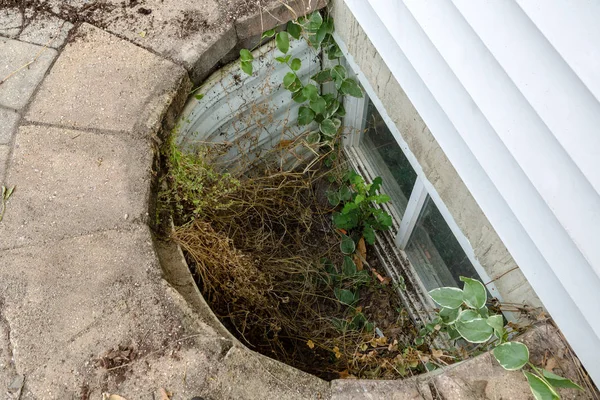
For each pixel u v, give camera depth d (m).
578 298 1.41
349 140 3.33
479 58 1.38
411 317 2.99
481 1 1.27
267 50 2.55
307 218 3.16
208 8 2.37
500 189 1.53
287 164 3.29
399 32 1.74
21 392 1.70
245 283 2.25
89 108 2.17
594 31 1.01
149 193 2.02
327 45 2.69
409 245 3.13
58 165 2.05
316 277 3.04
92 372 1.72
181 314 1.80
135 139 2.11
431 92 1.69
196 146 2.53
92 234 1.92
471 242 2.11
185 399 1.68
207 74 2.42
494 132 1.46
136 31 2.34
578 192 1.22
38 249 1.90
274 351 2.42
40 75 2.25
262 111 2.74
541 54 1.17
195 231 2.10
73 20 2.37
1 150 2.08
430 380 1.67
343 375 2.24
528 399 1.61
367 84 2.54
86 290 1.83
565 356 1.68
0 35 2.34
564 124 1.17
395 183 3.14
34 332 1.77
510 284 1.94
